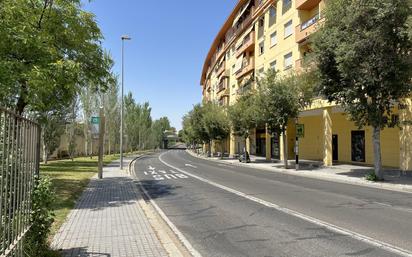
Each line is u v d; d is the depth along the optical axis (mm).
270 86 26406
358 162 29469
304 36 30125
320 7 29844
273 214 9570
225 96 62125
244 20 49094
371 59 16625
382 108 17797
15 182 4340
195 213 10078
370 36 16125
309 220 8766
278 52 37219
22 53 11836
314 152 35875
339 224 8289
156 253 6152
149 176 22031
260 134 49656
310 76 20719
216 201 11938
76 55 14633
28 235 5117
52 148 32062
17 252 4430
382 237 7086
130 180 18891
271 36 39562
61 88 13305
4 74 10766
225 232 7809
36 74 10984
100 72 15516
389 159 25812
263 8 41500
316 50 18688
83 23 14328
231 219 9102
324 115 27781
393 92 17172
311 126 36438
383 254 6004
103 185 16672
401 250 6207
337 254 6051
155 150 97062
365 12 16234
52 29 13328
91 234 7465
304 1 30750
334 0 17875
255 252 6297
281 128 27125
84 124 42094
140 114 76062
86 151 48406
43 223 5426
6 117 4027
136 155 59594
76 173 22203
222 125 46344
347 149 30984
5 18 11164
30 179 5121
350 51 16281
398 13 15641
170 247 6527
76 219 9000
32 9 12648
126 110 64625
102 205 11133
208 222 8859
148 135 86875
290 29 34688
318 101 28062
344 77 17484
